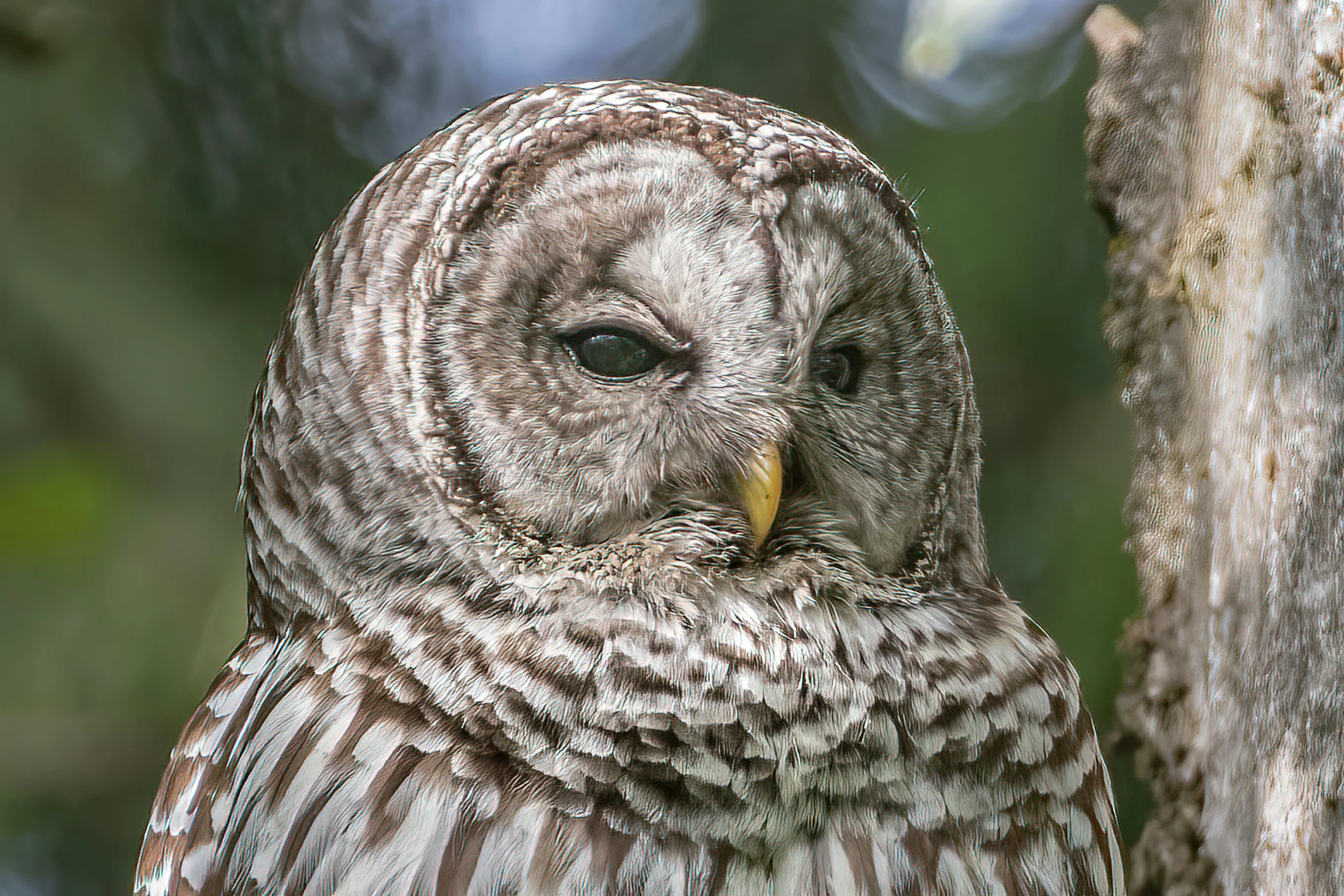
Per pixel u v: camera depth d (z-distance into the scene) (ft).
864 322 9.32
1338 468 8.96
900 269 9.32
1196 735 9.18
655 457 9.26
